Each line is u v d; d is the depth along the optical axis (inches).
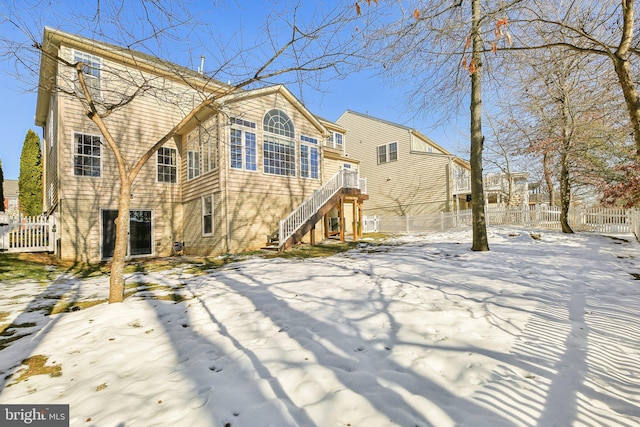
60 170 406.6
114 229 447.8
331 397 91.4
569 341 122.3
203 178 460.1
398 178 805.2
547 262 273.4
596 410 81.9
